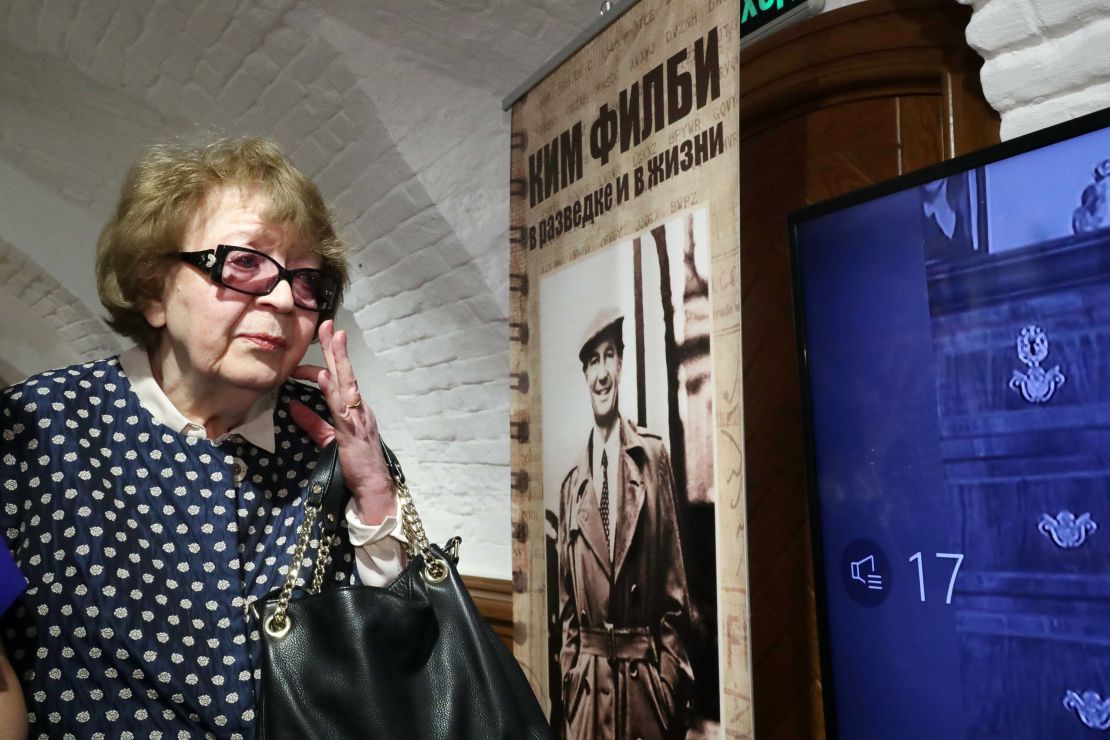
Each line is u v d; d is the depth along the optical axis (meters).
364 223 4.04
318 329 1.57
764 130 2.71
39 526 1.38
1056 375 1.42
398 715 1.39
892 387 1.67
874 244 1.71
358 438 1.54
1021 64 1.89
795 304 1.86
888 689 1.67
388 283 4.23
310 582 1.51
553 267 2.50
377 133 3.60
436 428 4.59
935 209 1.60
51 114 5.46
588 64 2.38
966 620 1.54
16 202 6.39
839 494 1.77
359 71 3.45
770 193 2.69
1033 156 1.46
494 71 3.40
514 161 2.69
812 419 1.83
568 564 2.40
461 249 3.72
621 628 2.20
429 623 1.48
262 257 1.49
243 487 1.56
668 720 2.03
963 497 1.55
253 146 1.59
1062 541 1.41
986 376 1.52
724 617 1.89
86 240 6.59
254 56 3.73
